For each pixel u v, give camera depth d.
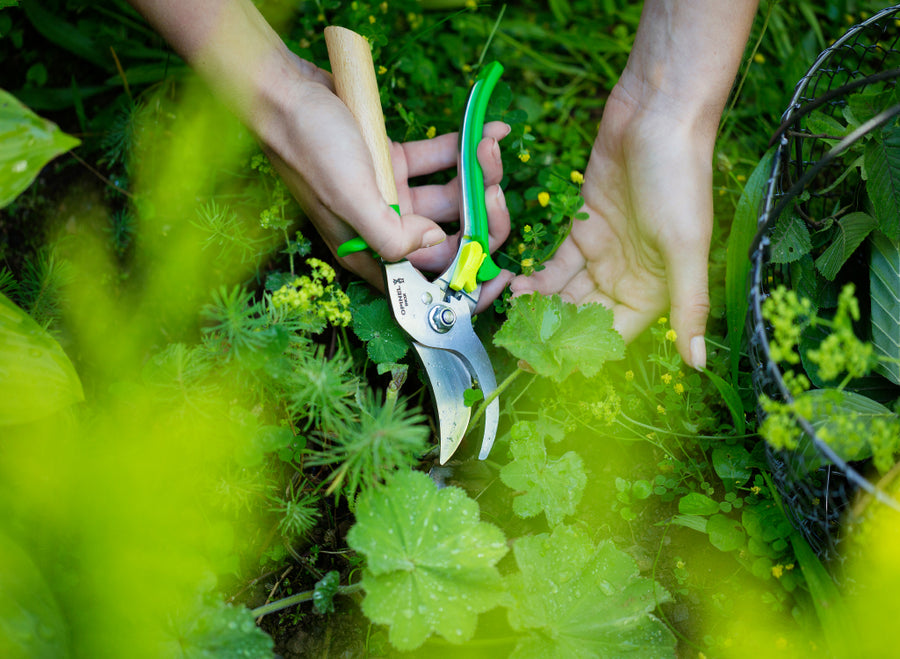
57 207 2.05
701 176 1.61
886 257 1.51
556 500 1.45
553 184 1.67
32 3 2.11
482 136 1.68
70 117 2.16
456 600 1.25
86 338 1.89
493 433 1.53
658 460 1.71
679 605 1.53
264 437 1.37
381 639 1.48
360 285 1.74
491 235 1.67
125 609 1.31
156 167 2.00
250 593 1.55
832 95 1.26
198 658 1.24
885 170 1.46
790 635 1.46
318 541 1.61
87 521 1.48
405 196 1.80
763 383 1.37
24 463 1.53
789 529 1.43
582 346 1.44
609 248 1.75
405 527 1.29
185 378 1.38
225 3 1.47
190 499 1.56
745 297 1.53
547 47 2.46
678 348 1.56
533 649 1.31
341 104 1.52
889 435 1.19
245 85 1.50
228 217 1.95
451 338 1.52
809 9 2.37
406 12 2.28
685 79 1.59
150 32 2.14
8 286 1.67
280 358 1.37
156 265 1.96
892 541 1.25
